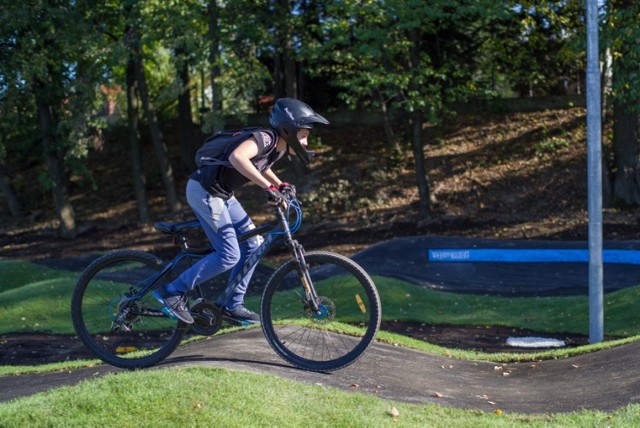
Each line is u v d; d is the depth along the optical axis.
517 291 14.82
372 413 4.57
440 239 17.56
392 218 21.89
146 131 28.69
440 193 22.66
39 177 23.20
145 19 19.72
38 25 20.92
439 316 12.71
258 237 5.13
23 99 21.92
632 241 16.59
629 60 16.88
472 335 11.41
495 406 5.26
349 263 5.01
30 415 4.07
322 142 25.92
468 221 21.08
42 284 13.79
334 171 24.33
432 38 23.33
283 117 4.82
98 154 28.12
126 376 4.52
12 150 27.03
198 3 20.53
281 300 8.32
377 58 21.70
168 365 5.19
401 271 16.17
